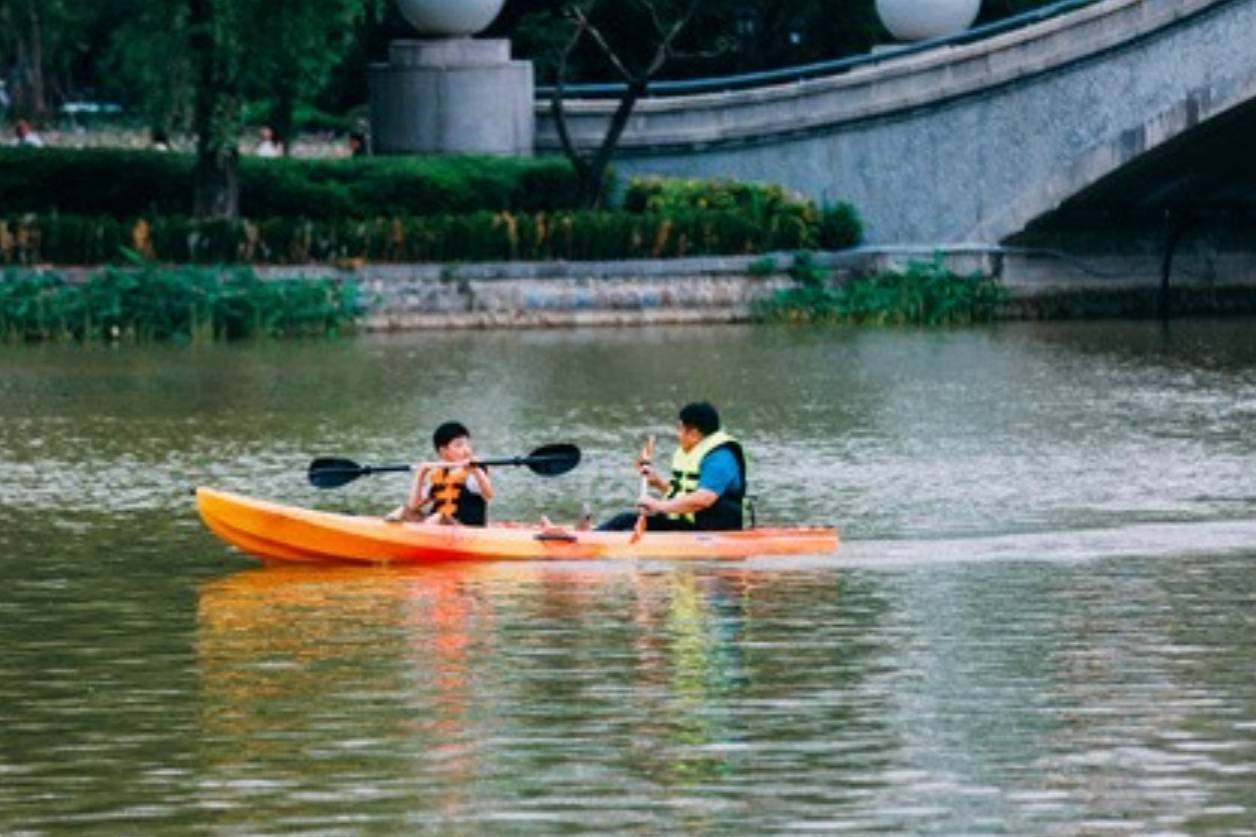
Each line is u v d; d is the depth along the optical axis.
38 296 77.50
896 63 87.00
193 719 30.58
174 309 77.94
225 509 39.47
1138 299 87.75
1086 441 54.69
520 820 26.59
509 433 56.38
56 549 42.00
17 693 31.97
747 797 27.23
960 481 49.09
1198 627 34.72
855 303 83.81
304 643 34.34
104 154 83.44
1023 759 28.42
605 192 86.25
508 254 82.50
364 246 81.44
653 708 30.73
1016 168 85.56
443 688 31.80
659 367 69.69
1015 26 92.44
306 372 68.56
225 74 80.88
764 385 65.38
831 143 87.38
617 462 52.19
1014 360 71.50
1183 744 28.94
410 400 62.28
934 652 33.41
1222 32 83.00
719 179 87.12
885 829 26.16
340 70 105.25
